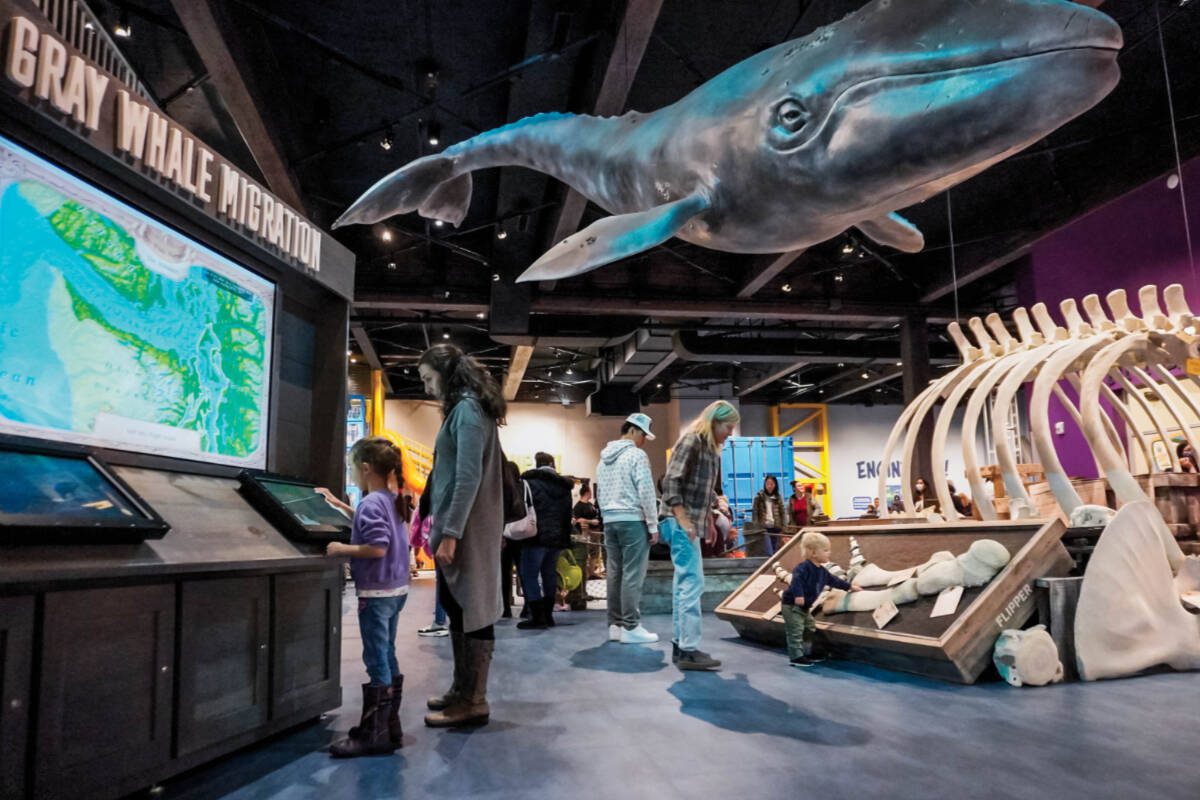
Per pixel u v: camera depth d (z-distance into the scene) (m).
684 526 3.88
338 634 3.07
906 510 6.51
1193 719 2.78
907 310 13.58
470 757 2.43
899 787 2.07
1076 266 9.91
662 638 5.08
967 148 1.99
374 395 17.84
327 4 6.75
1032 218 10.27
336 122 8.66
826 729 2.69
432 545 2.74
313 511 2.99
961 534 4.15
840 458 23.16
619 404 20.89
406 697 3.35
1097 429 4.84
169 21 6.27
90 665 1.91
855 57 2.13
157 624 2.13
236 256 2.98
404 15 6.93
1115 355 5.07
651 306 12.89
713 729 2.72
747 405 23.11
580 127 3.14
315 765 2.38
